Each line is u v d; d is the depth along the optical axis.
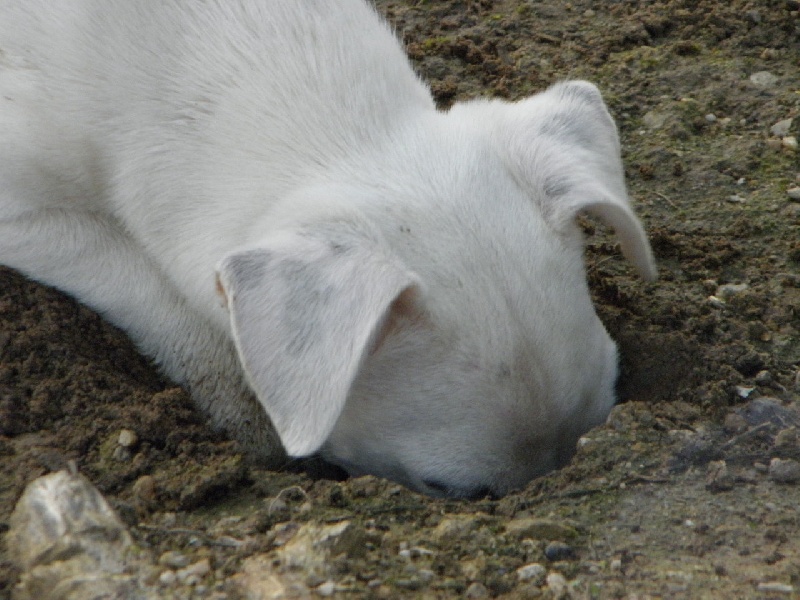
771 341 10.52
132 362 10.20
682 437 8.95
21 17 10.09
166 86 9.64
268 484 8.73
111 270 10.30
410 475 8.86
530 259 8.48
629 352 10.47
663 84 14.07
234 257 7.67
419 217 8.45
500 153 9.04
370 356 8.41
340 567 7.54
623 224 8.84
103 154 9.95
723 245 11.66
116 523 7.82
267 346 7.51
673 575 7.62
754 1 15.03
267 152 9.18
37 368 9.55
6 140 10.09
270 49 9.57
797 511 8.24
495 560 7.74
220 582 7.48
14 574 7.66
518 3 15.73
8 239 10.27
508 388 8.38
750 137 13.16
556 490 8.55
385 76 9.55
